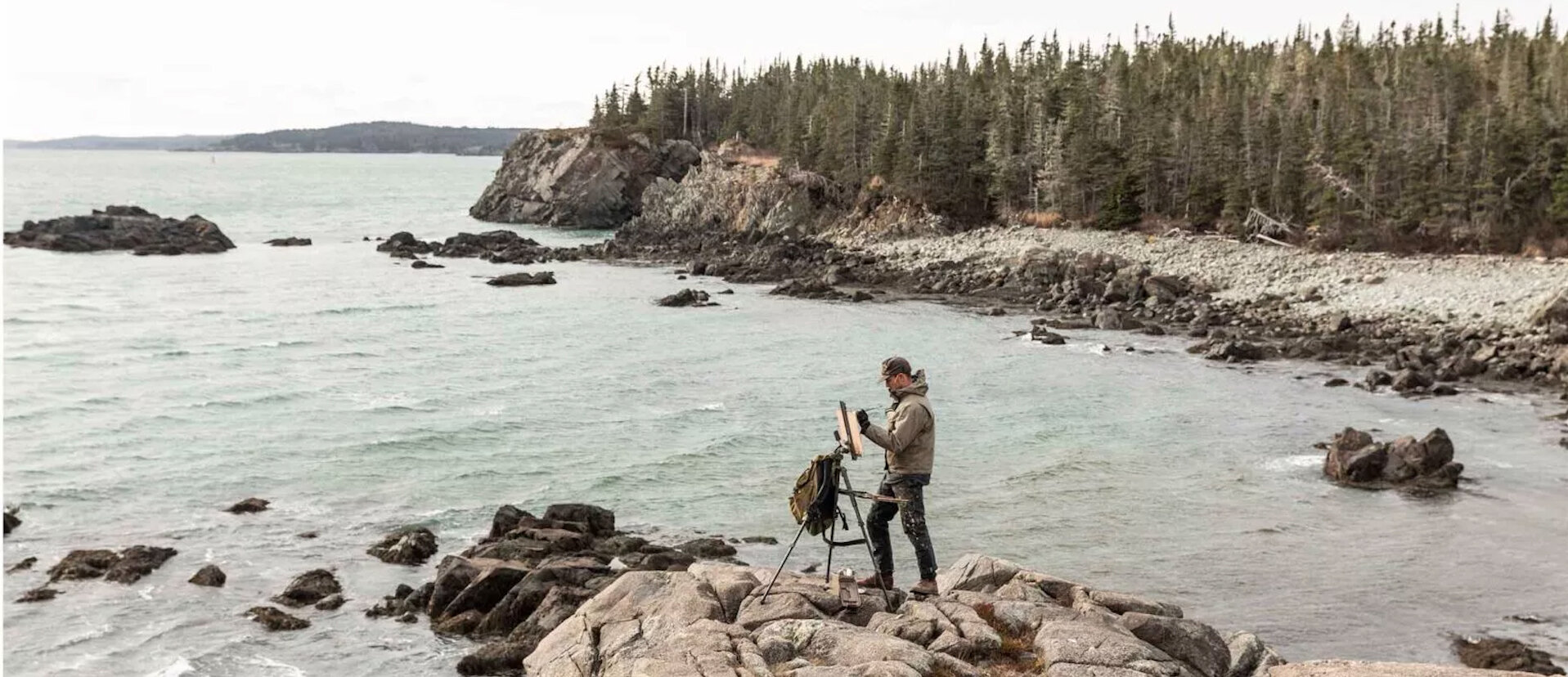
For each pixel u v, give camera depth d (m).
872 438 10.34
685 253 101.62
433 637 19.77
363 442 34.06
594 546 23.64
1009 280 77.44
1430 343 50.66
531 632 18.67
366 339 55.34
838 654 9.44
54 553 24.05
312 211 161.75
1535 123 84.19
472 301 70.81
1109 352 52.50
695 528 26.33
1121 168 102.50
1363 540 25.31
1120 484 30.00
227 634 19.83
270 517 26.83
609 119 165.75
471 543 25.17
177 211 153.75
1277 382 44.84
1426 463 30.09
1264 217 87.94
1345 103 115.44
